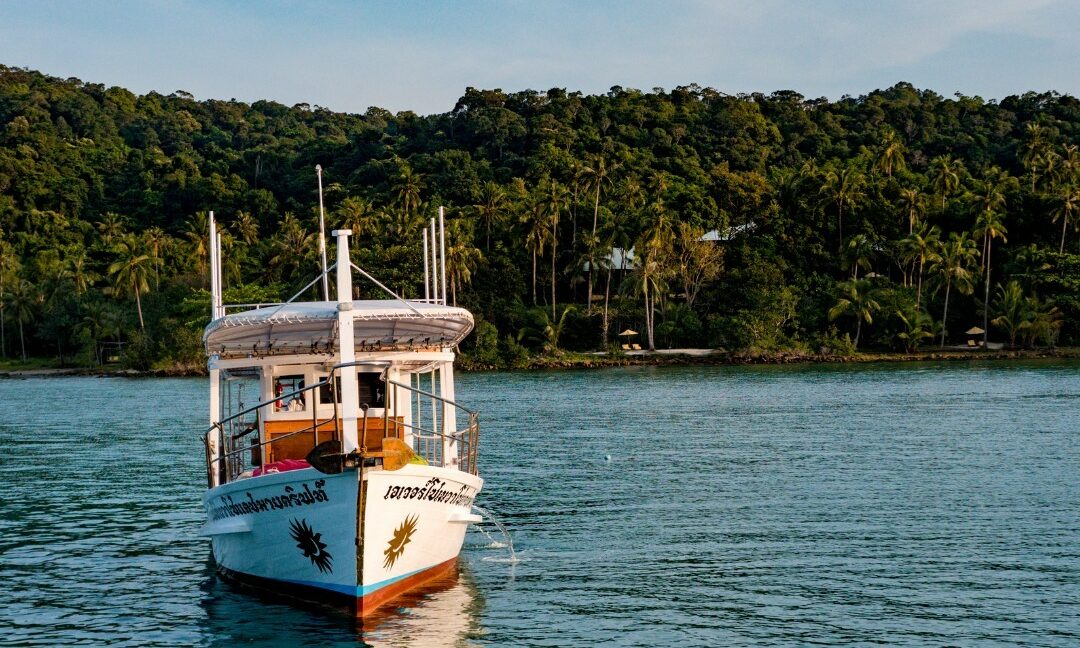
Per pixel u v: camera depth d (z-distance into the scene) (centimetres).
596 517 3133
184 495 3659
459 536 2380
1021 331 12019
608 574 2452
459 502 2244
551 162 16838
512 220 13838
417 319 2220
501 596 2259
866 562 2542
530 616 2117
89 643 1984
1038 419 5656
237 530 2159
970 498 3362
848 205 14075
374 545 2005
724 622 2081
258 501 2069
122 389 9812
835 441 4866
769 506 3272
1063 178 14450
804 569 2483
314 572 2083
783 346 12006
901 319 12025
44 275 14838
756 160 18388
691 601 2227
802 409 6481
